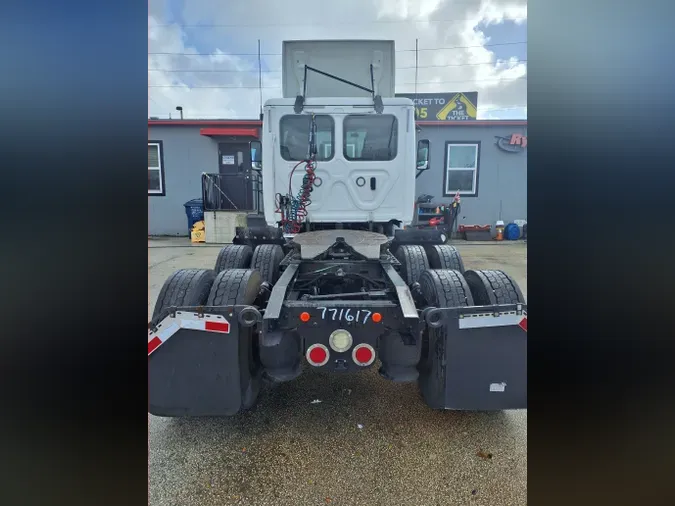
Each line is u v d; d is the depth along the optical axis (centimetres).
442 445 220
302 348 222
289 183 395
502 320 208
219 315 204
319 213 400
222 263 360
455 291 231
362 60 412
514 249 912
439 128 1050
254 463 206
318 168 393
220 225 993
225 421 244
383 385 289
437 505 178
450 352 212
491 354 210
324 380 297
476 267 691
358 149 396
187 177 1081
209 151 1073
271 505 179
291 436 229
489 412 253
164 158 1075
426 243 412
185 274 237
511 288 237
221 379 206
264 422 243
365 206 401
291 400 269
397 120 391
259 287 252
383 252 334
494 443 221
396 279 247
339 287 299
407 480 194
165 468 202
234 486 190
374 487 189
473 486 189
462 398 213
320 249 299
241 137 1059
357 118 389
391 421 243
